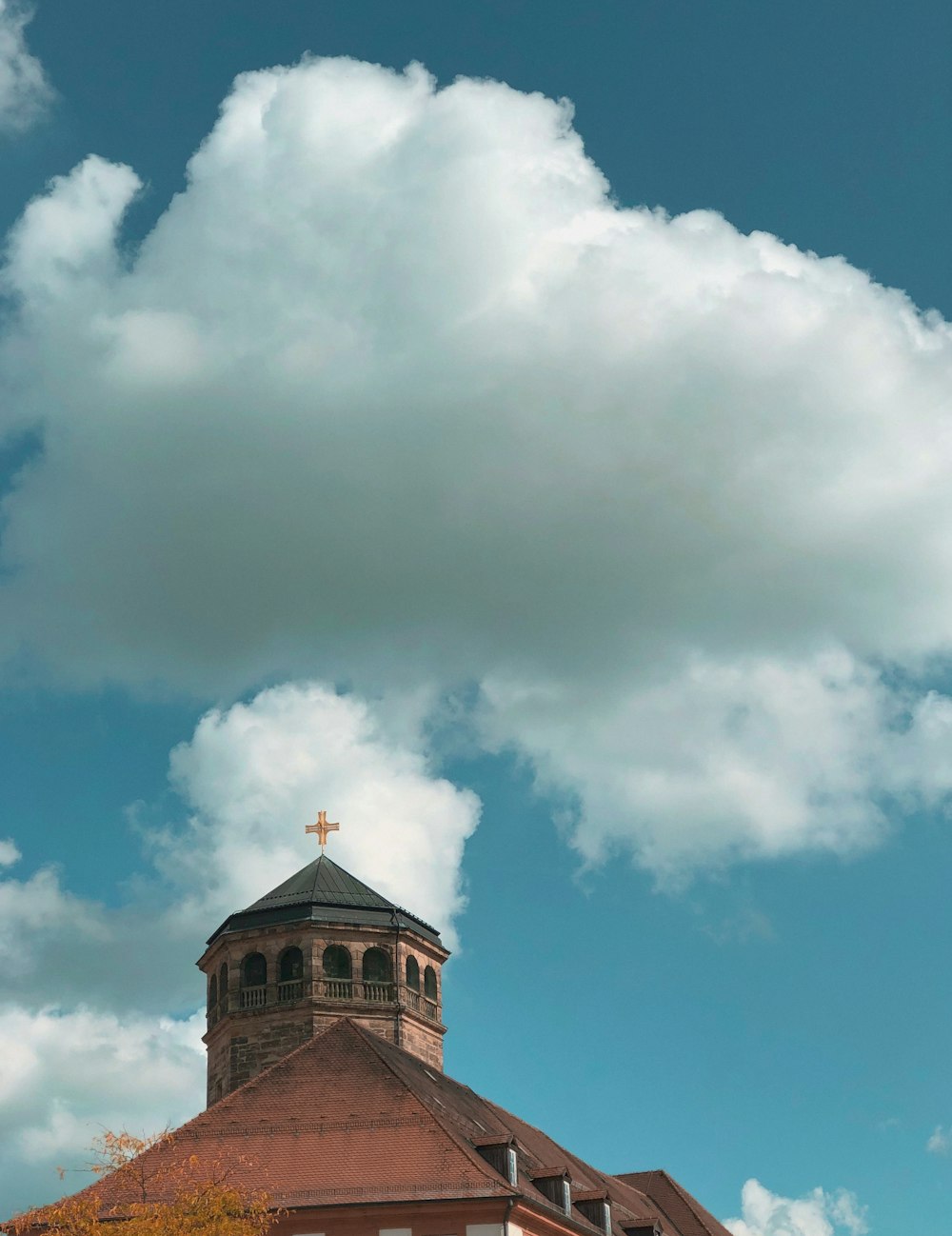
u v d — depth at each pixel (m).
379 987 78.94
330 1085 67.06
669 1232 100.12
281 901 80.12
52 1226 56.34
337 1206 61.00
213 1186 56.03
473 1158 63.25
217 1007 80.44
